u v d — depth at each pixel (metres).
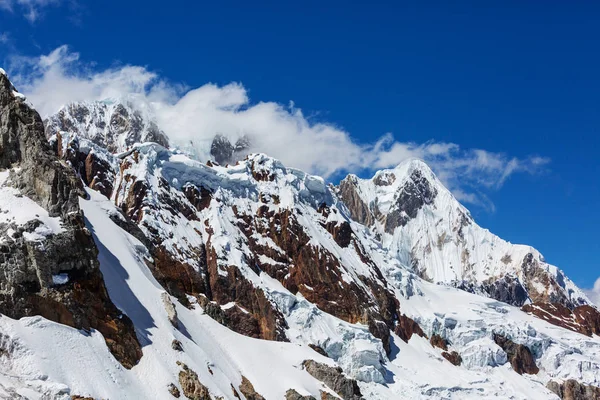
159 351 166.00
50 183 159.50
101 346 149.38
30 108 169.38
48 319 145.50
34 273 147.75
